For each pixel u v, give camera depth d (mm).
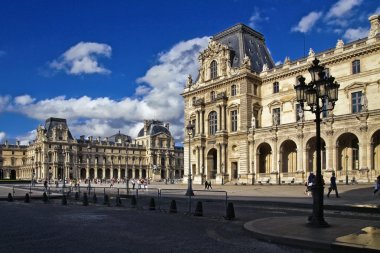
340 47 75250
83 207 38500
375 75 69500
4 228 23312
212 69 100188
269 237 18438
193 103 103500
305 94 22469
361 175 63531
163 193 59188
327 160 69438
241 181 86438
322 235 18016
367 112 63906
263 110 90625
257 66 97000
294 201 36969
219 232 21375
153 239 19250
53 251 16484
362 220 23344
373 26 70375
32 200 50719
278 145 79125
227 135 91625
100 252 16266
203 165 97062
